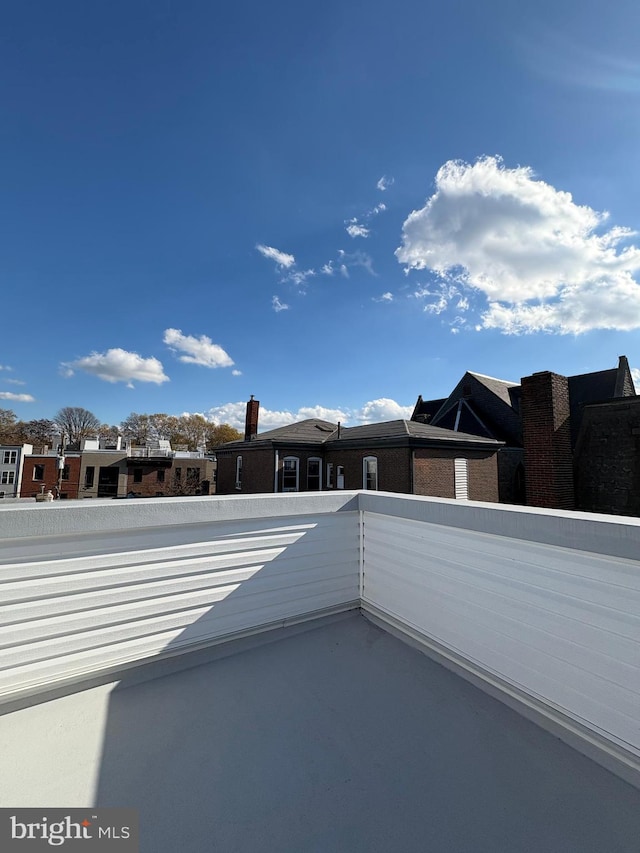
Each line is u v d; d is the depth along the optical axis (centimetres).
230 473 2114
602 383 1830
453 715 181
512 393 2070
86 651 201
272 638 254
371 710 184
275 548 263
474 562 214
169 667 218
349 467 1611
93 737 163
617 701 153
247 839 118
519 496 1881
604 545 145
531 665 184
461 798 134
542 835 119
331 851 114
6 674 181
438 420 2445
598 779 143
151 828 122
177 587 227
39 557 191
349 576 298
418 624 248
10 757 152
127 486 3231
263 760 151
